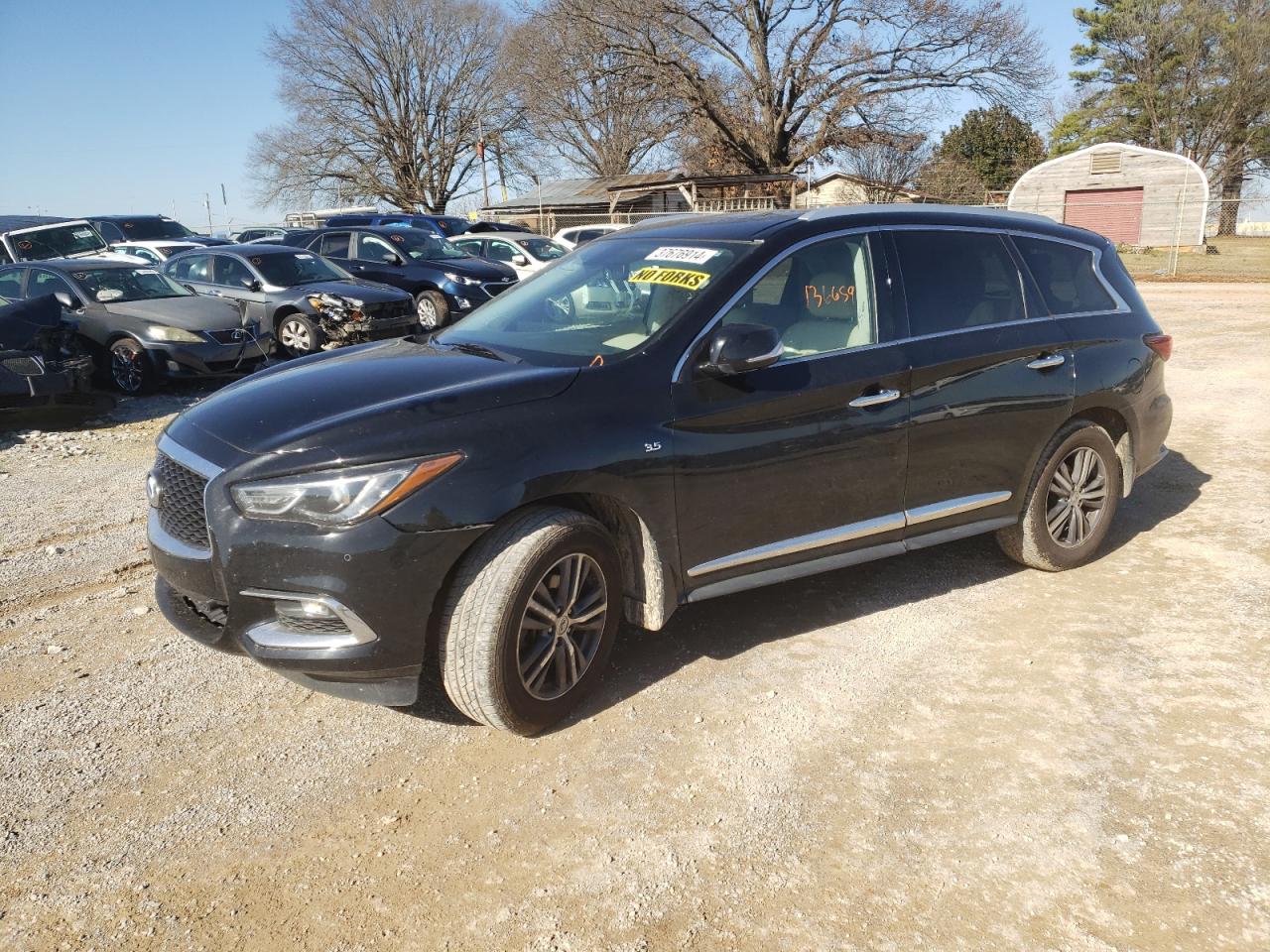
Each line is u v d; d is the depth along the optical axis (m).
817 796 2.90
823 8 35.84
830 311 3.84
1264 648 3.78
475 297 14.73
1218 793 2.86
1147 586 4.44
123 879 2.59
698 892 2.51
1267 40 42.81
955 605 4.28
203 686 3.65
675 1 35.84
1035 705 3.40
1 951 2.33
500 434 3.05
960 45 34.38
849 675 3.64
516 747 3.20
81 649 3.98
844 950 2.30
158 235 23.16
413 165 56.22
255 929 2.40
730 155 40.06
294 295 11.88
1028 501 4.43
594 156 51.06
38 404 8.96
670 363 3.42
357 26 52.31
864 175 35.81
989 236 4.41
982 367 4.11
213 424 3.23
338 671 2.94
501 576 3.01
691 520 3.45
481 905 2.48
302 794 2.96
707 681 3.61
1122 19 47.22
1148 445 4.91
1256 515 5.39
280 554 2.89
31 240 19.52
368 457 2.89
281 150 55.31
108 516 5.87
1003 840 2.68
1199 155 47.31
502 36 51.75
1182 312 15.81
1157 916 2.38
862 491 3.87
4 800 2.93
